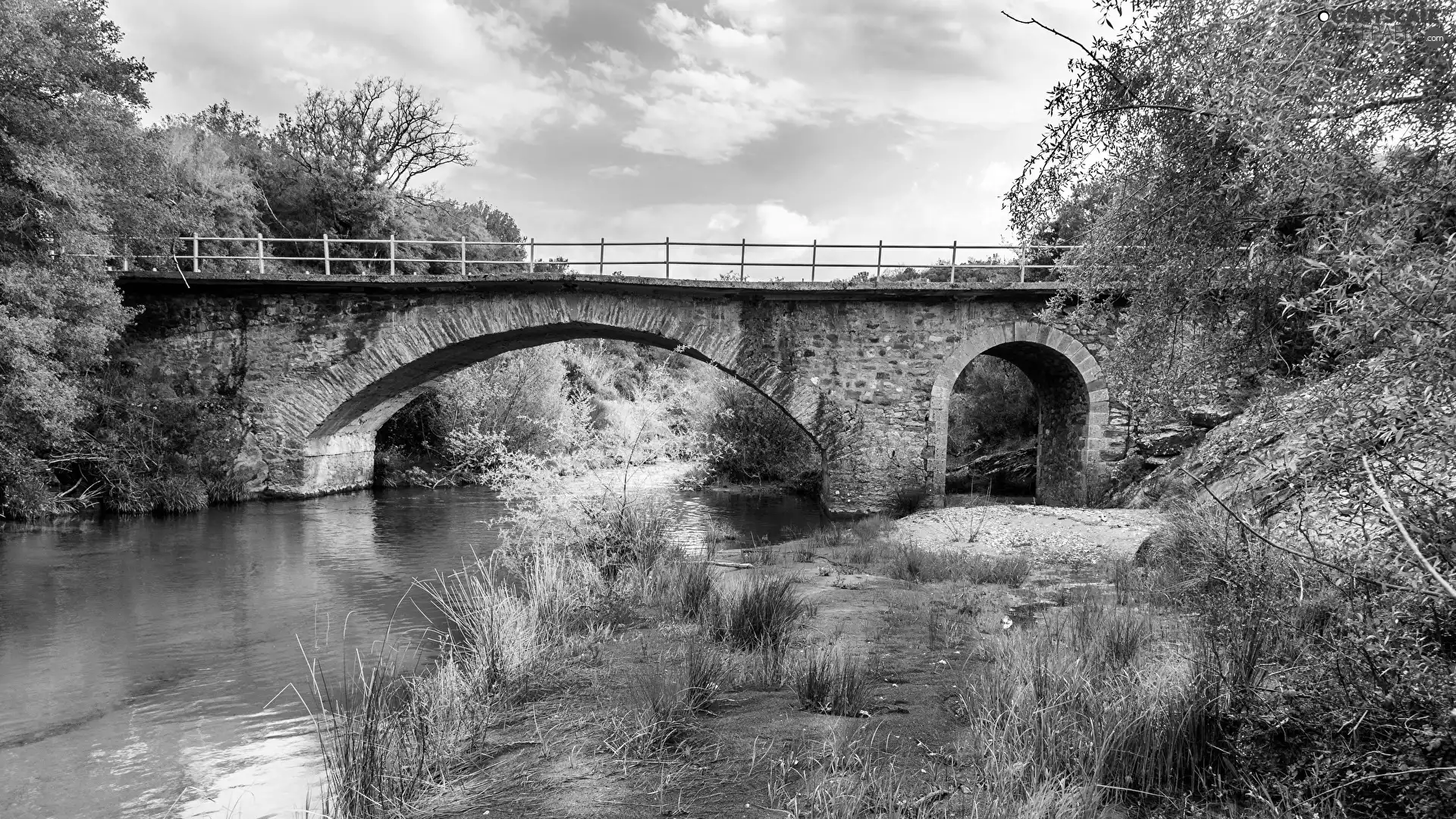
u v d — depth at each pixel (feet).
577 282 54.80
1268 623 12.13
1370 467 7.88
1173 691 12.14
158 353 58.54
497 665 17.66
